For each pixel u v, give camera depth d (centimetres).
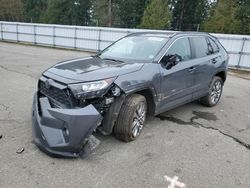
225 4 4059
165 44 455
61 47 2272
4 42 2511
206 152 383
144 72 394
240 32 4088
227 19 4012
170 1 5209
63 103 343
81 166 323
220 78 624
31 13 6488
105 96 347
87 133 323
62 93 341
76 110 321
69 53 1842
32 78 821
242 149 402
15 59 1264
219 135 448
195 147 396
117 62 420
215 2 4878
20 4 6000
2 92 628
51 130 327
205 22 4356
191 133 447
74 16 5788
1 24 2656
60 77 353
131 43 492
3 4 5638
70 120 315
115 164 333
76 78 342
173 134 437
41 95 386
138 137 414
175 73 451
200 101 612
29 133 399
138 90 381
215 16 4078
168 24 4400
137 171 322
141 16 5106
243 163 359
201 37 564
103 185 291
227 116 554
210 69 564
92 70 366
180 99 490
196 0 5178
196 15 5150
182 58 484
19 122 440
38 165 318
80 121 317
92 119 323
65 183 290
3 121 441
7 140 373
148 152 370
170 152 375
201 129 468
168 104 460
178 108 586
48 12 5894
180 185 300
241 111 599
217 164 351
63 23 5819
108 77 349
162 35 489
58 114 321
